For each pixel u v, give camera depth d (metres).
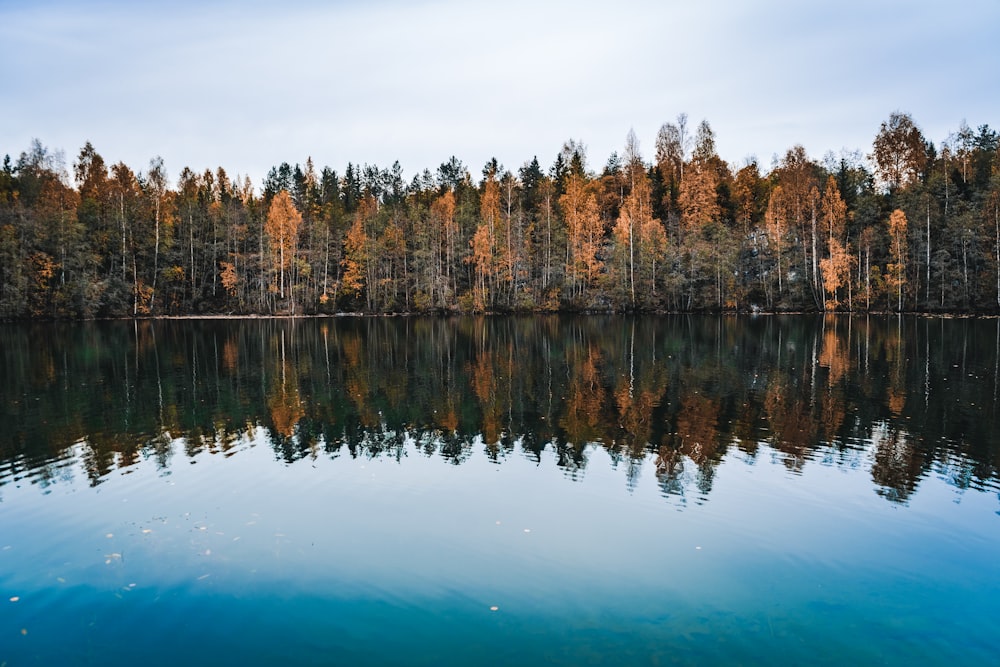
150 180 83.50
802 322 65.00
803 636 8.83
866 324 60.91
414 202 101.06
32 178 86.81
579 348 43.72
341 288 90.50
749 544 11.90
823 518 13.11
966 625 9.13
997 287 68.06
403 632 8.91
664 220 91.00
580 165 103.19
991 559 11.28
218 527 12.73
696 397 25.45
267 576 10.61
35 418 22.44
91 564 11.07
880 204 80.19
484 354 40.88
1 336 54.09
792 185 81.56
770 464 16.67
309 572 10.75
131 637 8.83
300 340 51.53
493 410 23.47
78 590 10.14
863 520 13.02
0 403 25.11
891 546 11.81
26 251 72.06
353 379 30.83
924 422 21.02
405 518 13.18
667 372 32.03
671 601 9.79
